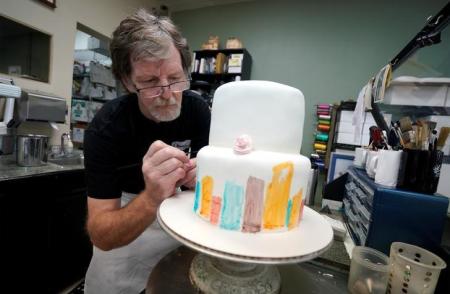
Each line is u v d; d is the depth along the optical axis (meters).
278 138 0.52
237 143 0.50
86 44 3.01
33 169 1.60
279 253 0.41
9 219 1.38
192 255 0.70
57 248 1.66
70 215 1.73
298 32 3.00
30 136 1.65
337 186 1.44
